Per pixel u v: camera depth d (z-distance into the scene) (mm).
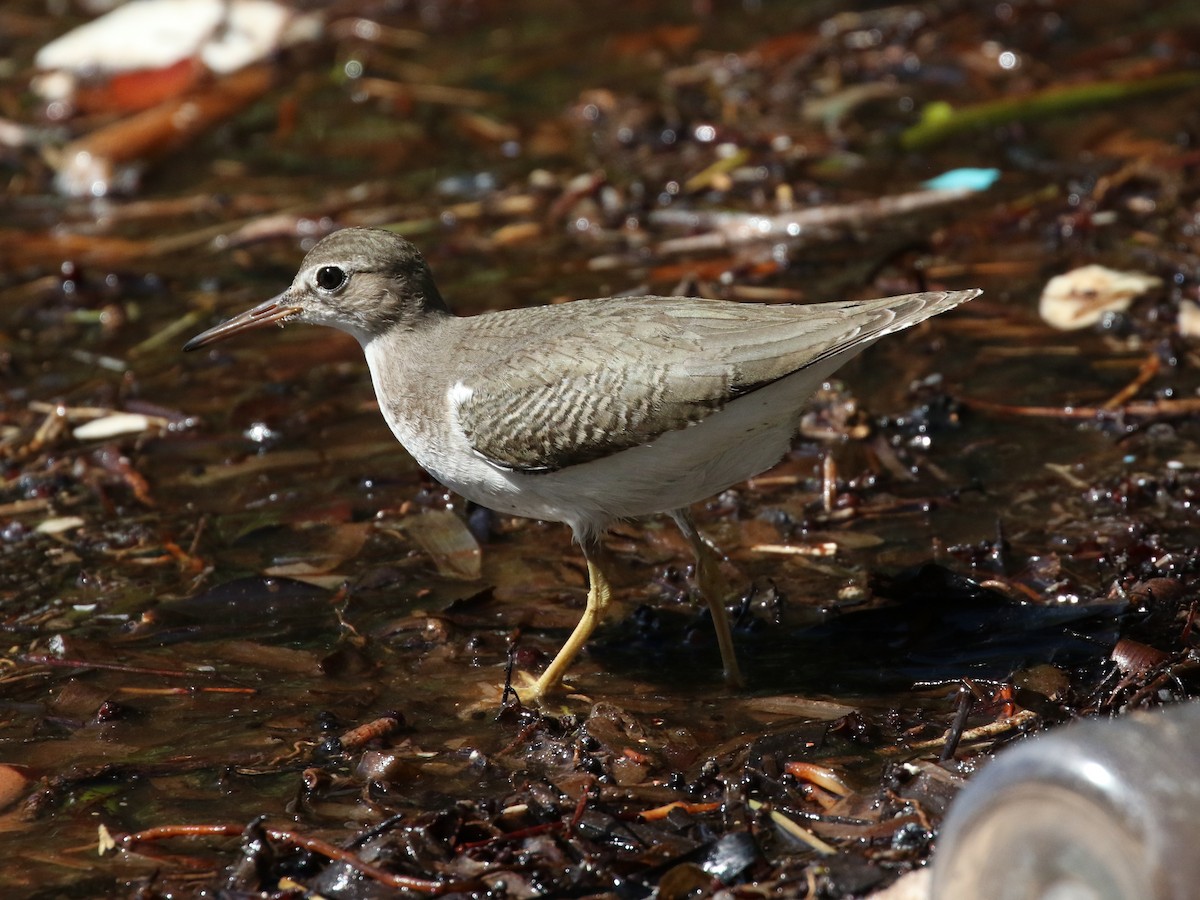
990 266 15297
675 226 16766
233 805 8656
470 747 9094
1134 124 17875
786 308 9789
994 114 18141
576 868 7859
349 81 20797
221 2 21891
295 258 16750
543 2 23031
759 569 11117
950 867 6312
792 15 21672
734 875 7715
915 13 21094
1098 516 11281
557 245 16547
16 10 23484
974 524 11391
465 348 10266
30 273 16734
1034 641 9875
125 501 12453
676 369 9422
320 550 11617
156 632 10594
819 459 12508
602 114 19109
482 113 19656
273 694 9820
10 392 14375
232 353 14922
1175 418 12438
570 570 11289
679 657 10242
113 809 8672
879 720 9148
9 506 12398
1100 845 5719
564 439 9594
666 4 22609
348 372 14484
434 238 16844
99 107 20203
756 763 8703
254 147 19359
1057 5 21234
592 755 8922
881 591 10539
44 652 10344
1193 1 20953
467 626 10578
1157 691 8797
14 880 8070
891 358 13945
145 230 17562
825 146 17984
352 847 8078
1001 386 13305
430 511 12008
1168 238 15352
